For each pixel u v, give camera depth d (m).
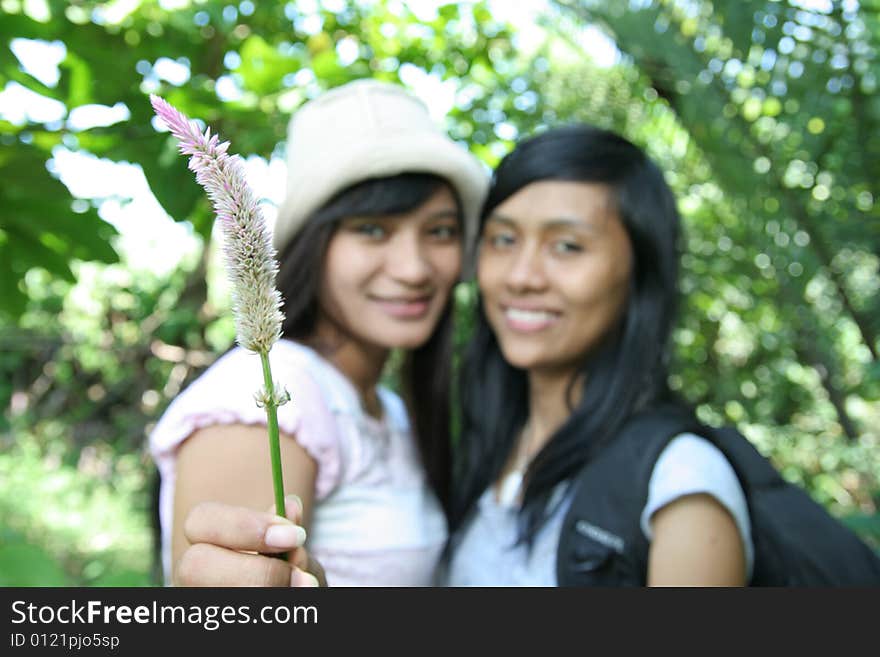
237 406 1.31
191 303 6.24
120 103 1.73
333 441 1.46
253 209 0.71
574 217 1.61
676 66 3.15
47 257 1.92
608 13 3.37
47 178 1.66
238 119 1.92
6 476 6.60
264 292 0.72
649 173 1.69
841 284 3.21
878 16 2.83
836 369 4.05
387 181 1.60
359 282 1.64
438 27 4.32
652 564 1.38
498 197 1.69
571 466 1.56
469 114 4.55
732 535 1.38
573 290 1.62
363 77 2.65
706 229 4.36
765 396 5.73
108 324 7.38
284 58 2.30
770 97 3.02
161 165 1.70
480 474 1.81
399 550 1.57
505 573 1.65
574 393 1.72
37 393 7.63
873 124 2.90
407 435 1.81
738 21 2.90
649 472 1.41
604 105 4.55
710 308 5.48
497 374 1.89
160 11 2.49
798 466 5.35
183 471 1.32
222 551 0.93
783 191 3.08
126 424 7.15
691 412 1.57
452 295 1.91
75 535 5.45
